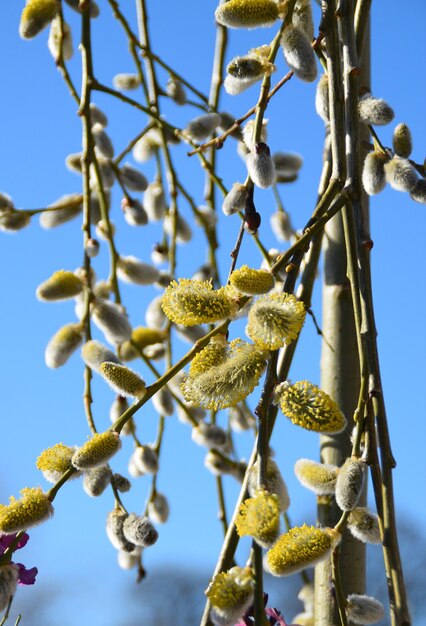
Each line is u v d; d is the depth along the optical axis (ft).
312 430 2.74
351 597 2.97
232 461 4.23
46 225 4.21
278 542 2.79
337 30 3.23
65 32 4.19
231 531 2.90
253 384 2.80
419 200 3.43
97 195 4.25
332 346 3.74
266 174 3.27
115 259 4.14
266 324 2.78
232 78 3.34
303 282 3.41
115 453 3.01
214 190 4.46
